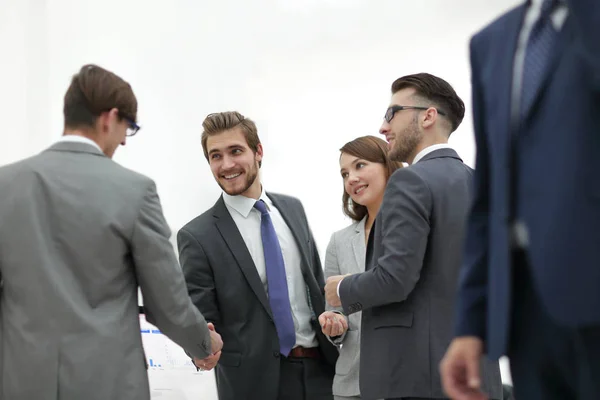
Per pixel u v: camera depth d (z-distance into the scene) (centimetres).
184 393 275
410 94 196
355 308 178
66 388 151
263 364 219
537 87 90
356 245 243
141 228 163
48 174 161
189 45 407
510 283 92
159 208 171
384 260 171
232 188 232
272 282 228
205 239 229
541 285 85
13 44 383
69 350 153
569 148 83
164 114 404
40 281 155
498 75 98
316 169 402
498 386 176
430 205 173
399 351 172
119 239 162
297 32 407
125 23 407
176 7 409
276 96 407
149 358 277
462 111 200
